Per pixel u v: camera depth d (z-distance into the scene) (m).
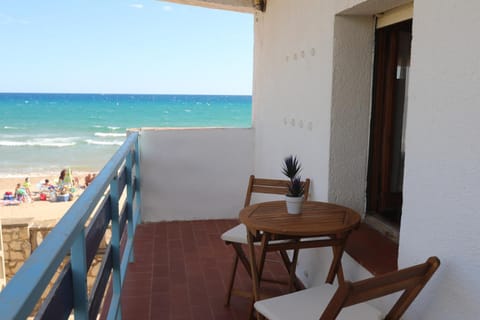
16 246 7.11
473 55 1.42
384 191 2.85
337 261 2.31
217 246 4.18
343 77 2.72
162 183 4.96
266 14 4.38
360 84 2.74
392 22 2.54
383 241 2.54
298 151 3.39
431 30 1.61
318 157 2.97
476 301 1.42
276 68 4.00
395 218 2.78
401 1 2.33
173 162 4.95
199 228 4.77
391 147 2.82
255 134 5.05
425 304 1.66
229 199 5.13
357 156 2.81
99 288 1.92
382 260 2.23
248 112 44.06
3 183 19.47
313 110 3.05
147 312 2.85
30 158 26.34
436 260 1.51
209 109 43.22
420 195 1.70
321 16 2.86
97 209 2.00
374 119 2.79
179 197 5.02
